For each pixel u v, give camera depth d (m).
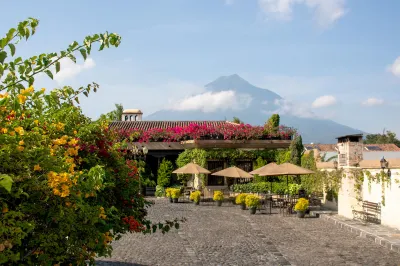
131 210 7.00
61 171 4.03
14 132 3.87
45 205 4.05
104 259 10.36
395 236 13.05
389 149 51.16
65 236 4.23
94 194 4.58
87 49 4.21
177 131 31.39
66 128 5.94
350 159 18.94
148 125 38.34
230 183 29.66
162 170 30.50
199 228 15.53
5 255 3.45
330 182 20.16
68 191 3.88
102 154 6.57
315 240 13.10
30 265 4.00
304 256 10.80
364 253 11.14
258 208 21.75
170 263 10.03
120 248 11.78
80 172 4.28
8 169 3.76
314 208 21.31
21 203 3.84
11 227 3.43
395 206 14.63
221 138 30.02
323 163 24.47
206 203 25.27
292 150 28.28
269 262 10.16
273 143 29.69
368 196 16.92
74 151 5.11
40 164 3.88
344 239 13.25
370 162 22.92
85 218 4.30
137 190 7.34
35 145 4.10
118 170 6.84
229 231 14.88
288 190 23.56
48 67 4.09
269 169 21.92
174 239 13.25
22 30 3.73
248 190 27.45
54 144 4.84
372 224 15.70
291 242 12.77
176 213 20.23
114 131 7.38
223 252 11.32
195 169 26.11
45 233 4.03
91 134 6.47
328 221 17.48
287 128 30.52
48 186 3.85
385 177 15.14
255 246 12.15
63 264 4.53
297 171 21.28
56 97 5.14
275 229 15.37
